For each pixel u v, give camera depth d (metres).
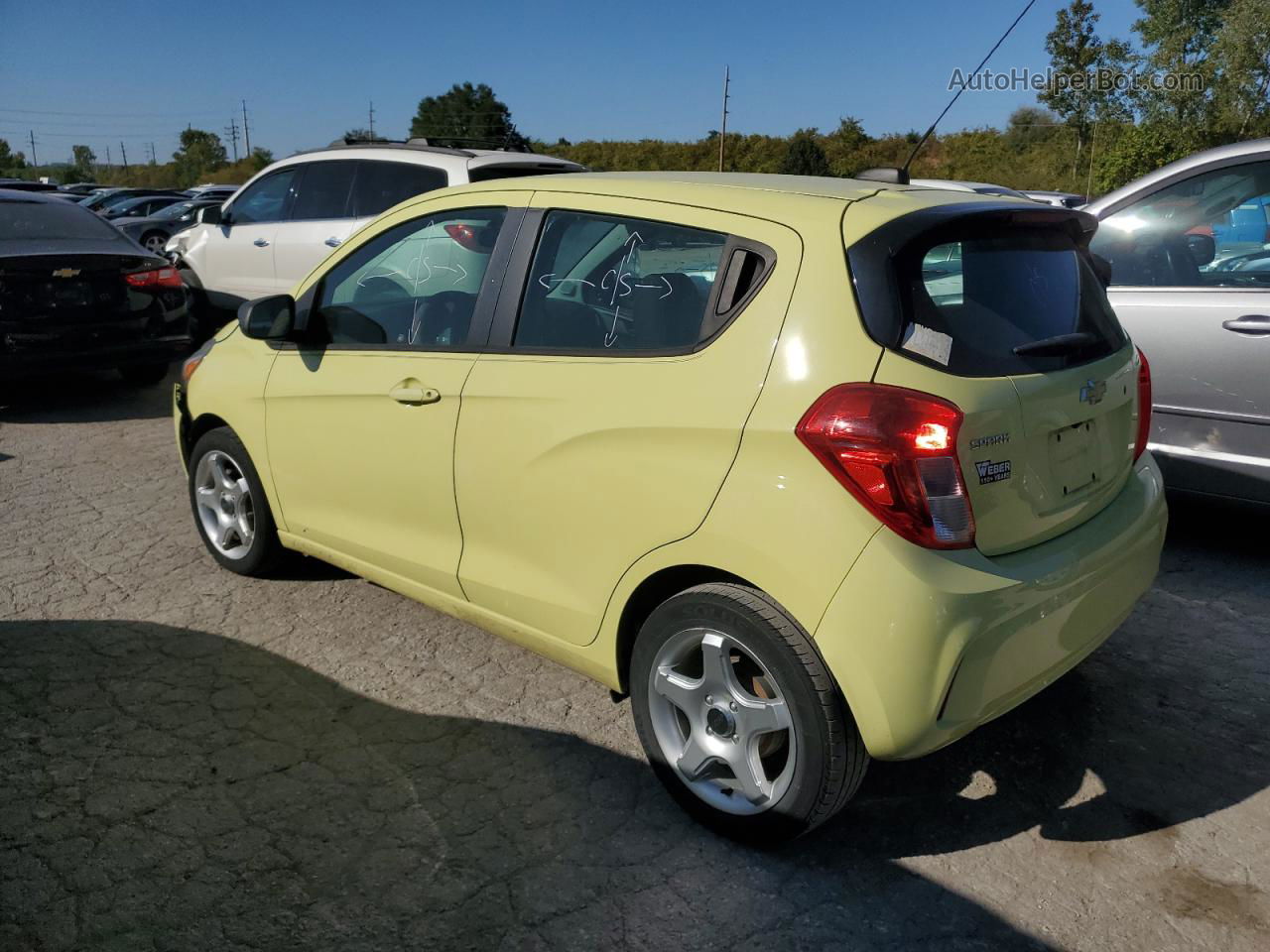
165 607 4.16
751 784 2.62
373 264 3.62
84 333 7.30
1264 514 4.43
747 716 2.58
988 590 2.33
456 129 81.88
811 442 2.35
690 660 2.78
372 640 3.91
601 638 2.88
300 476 3.85
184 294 8.01
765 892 2.56
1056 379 2.63
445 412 3.19
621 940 2.40
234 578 4.46
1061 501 2.68
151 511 5.35
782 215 2.62
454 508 3.23
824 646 2.35
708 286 2.66
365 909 2.48
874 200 2.66
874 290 2.42
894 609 2.27
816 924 2.45
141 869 2.61
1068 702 3.47
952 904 2.52
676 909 2.50
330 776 3.03
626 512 2.70
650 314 2.77
